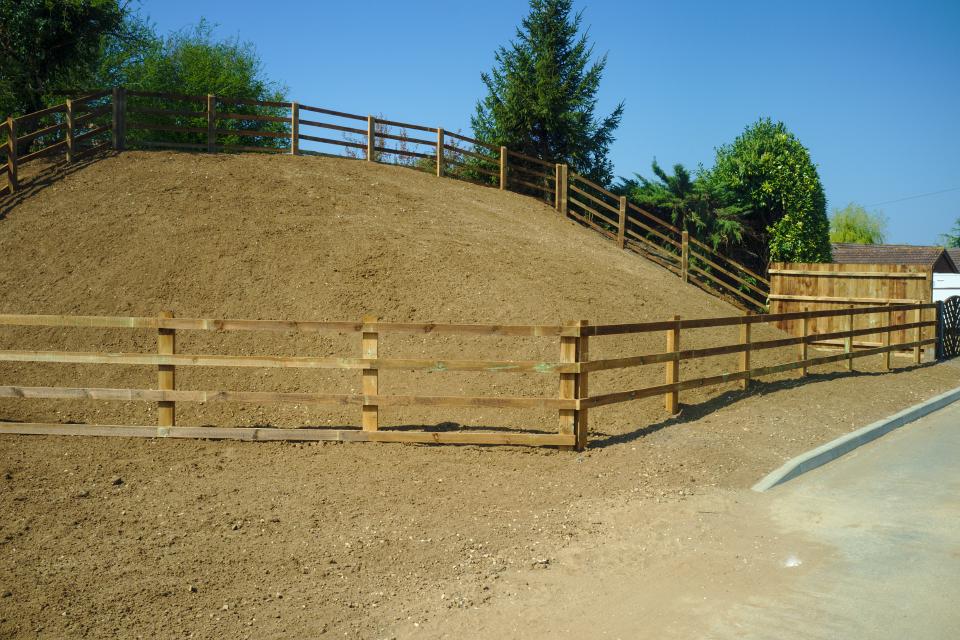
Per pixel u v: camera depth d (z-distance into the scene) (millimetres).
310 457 8258
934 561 5742
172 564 5535
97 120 24109
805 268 20156
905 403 12289
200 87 30391
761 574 5523
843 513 6926
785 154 24938
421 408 9914
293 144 18734
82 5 20250
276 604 4961
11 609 4781
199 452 8328
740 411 10664
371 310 11914
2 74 20469
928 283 18312
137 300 11906
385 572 5504
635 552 5957
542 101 27312
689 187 25500
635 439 9219
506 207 19438
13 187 14797
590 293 13797
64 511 6500
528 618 4809
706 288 20922
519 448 8773
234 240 13477
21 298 11852
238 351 11086
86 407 9750
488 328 8742
